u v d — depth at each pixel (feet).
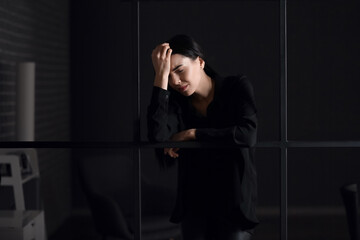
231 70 19.79
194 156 7.18
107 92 19.84
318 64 19.72
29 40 15.08
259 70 19.77
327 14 19.65
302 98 19.72
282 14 6.81
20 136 13.57
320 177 19.62
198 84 7.22
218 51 19.79
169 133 7.18
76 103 19.84
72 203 19.63
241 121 6.93
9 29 13.25
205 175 7.14
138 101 6.95
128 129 19.84
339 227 18.07
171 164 7.76
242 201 6.98
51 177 17.16
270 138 19.74
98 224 12.66
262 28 19.72
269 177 19.65
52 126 17.58
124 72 19.83
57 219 17.85
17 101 13.61
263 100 19.77
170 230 12.28
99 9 19.72
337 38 19.65
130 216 14.32
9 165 11.21
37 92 15.89
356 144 6.66
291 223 18.49
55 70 17.98
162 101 7.00
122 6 19.76
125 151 19.47
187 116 7.39
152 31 19.83
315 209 19.57
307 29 19.67
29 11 15.06
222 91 7.14
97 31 19.74
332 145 6.73
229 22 19.77
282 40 6.82
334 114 19.71
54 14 17.83
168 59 7.06
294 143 6.82
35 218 9.58
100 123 19.84
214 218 7.32
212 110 7.20
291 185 19.65
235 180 7.07
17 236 8.82
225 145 6.86
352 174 19.61
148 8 19.80
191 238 7.28
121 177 14.43
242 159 6.99
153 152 19.62
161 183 19.61
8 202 11.28
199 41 19.80
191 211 7.27
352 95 19.67
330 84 19.72
